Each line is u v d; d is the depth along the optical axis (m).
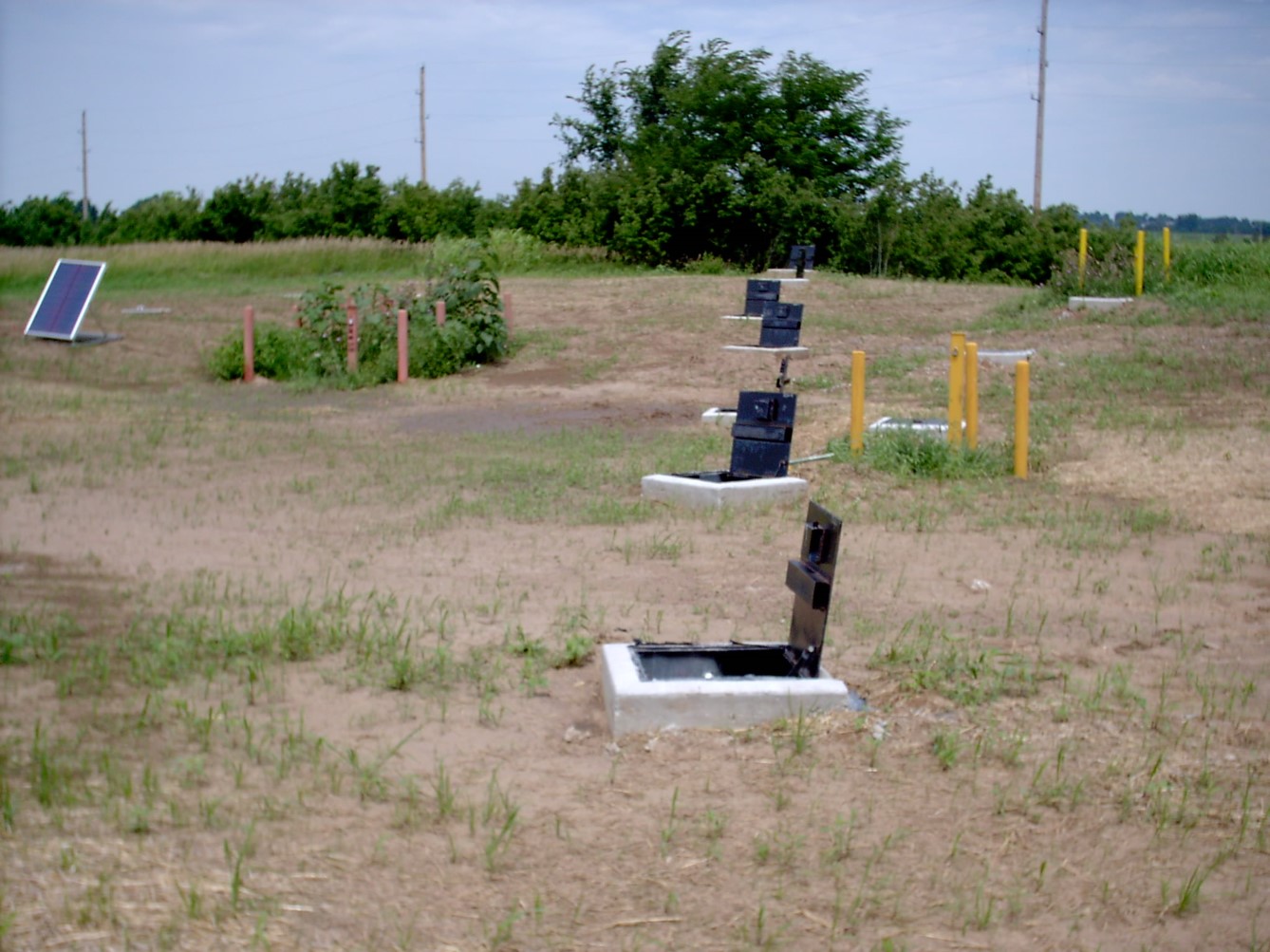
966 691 6.32
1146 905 4.41
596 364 22.38
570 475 12.73
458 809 5.03
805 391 18.72
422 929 4.14
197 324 26.83
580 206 48.31
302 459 13.88
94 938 3.98
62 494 11.74
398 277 37.66
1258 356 17.78
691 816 5.01
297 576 8.80
